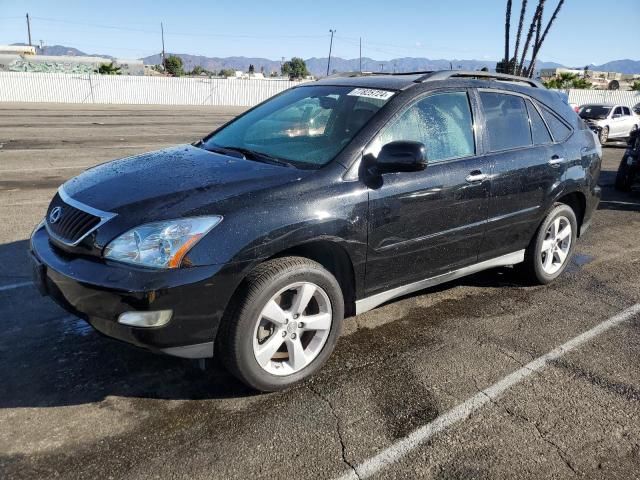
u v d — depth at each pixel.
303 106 4.15
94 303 2.82
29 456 2.63
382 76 4.32
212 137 4.39
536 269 4.94
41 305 4.23
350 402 3.18
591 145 5.30
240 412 3.04
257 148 3.86
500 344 3.96
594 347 3.97
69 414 2.96
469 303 4.68
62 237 3.10
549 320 4.40
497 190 4.21
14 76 31.92
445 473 2.65
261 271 3.02
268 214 3.03
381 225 3.50
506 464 2.73
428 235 3.81
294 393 3.25
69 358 3.50
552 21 17.20
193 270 2.81
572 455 2.82
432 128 3.89
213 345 2.99
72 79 33.31
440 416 3.09
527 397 3.31
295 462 2.68
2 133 15.63
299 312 3.21
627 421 3.11
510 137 4.46
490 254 4.44
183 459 2.66
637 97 37.97
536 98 4.83
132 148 13.45
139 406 3.05
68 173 9.80
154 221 2.86
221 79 37.44
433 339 4.00
